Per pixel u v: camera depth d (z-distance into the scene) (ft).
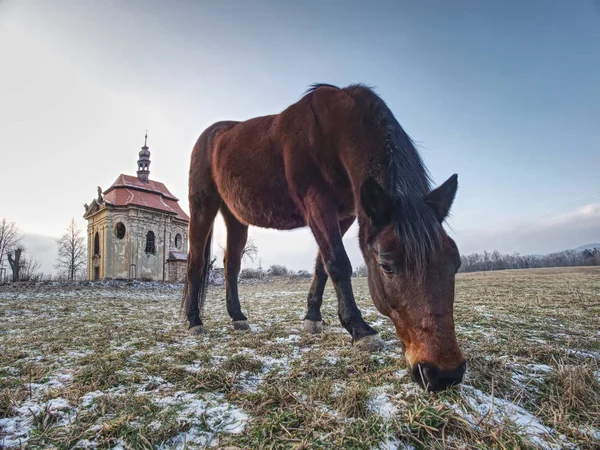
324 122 8.78
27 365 7.66
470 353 7.48
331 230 8.44
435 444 4.06
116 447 4.16
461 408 4.89
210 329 12.62
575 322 12.15
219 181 12.58
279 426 4.58
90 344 9.96
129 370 7.20
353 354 7.75
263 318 15.35
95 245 94.38
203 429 4.58
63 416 4.98
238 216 12.42
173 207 104.58
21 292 38.63
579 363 7.02
